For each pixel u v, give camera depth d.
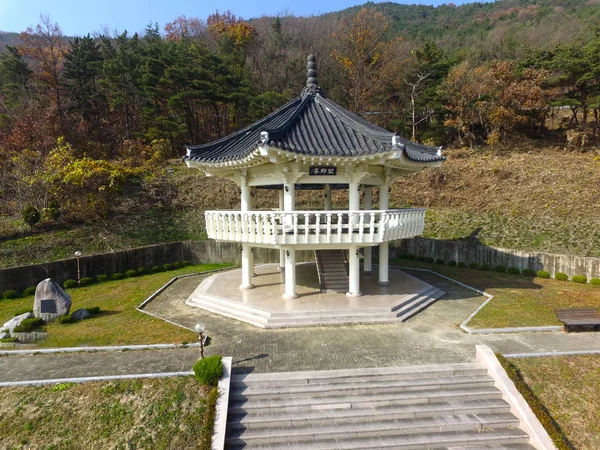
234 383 11.56
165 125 45.78
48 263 23.55
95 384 11.36
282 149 14.59
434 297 20.36
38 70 51.31
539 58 49.47
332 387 11.45
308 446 9.91
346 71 60.78
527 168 36.47
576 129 46.59
